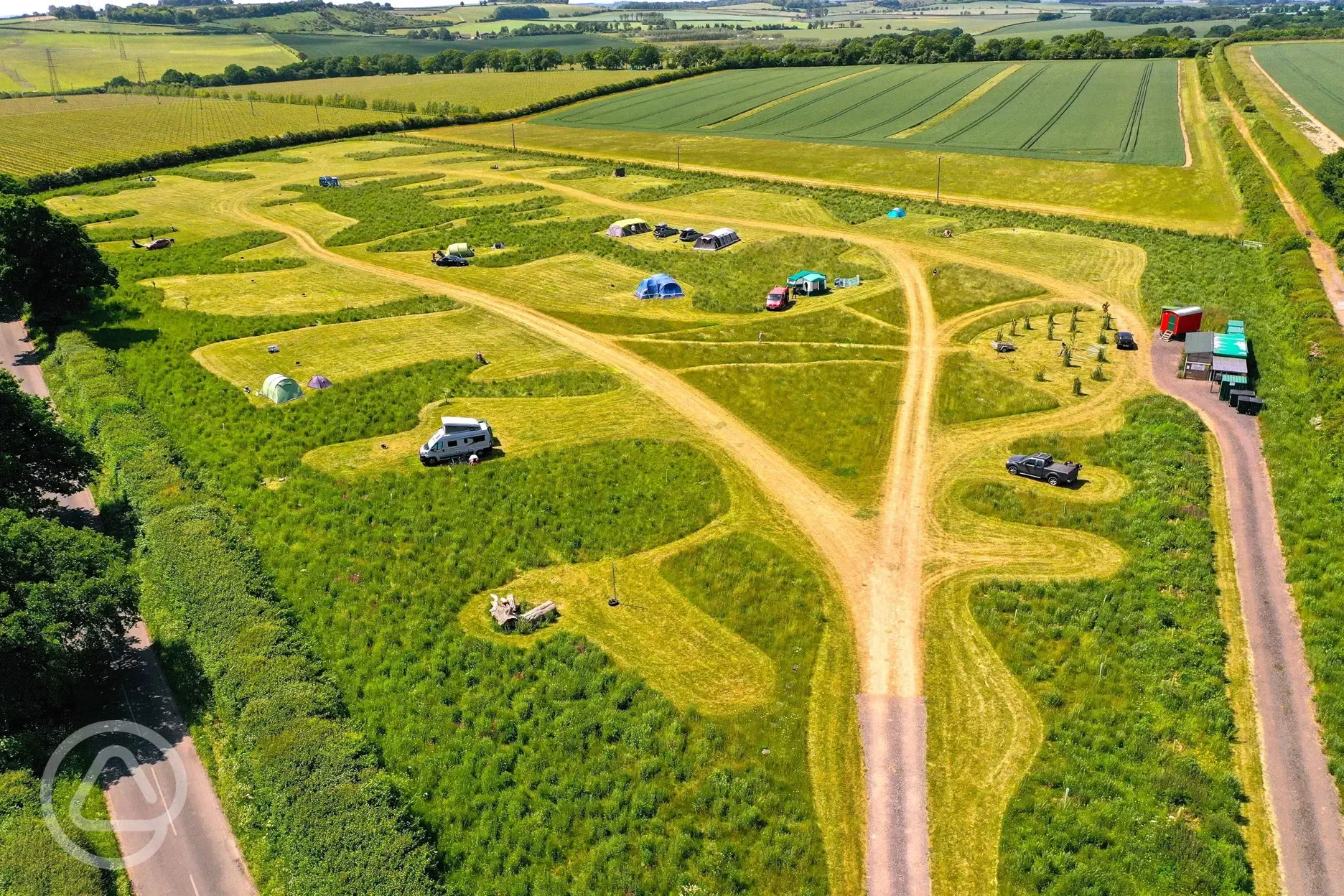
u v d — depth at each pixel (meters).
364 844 32.19
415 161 175.38
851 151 166.75
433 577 50.69
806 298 94.75
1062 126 175.62
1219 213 116.12
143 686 42.84
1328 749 37.25
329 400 72.81
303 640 44.41
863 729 39.78
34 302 84.44
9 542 40.22
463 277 104.00
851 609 47.69
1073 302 90.25
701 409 71.06
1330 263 94.06
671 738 39.12
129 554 52.28
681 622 47.12
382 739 39.12
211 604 45.66
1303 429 63.06
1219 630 44.12
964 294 93.81
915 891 32.28
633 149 179.00
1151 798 35.28
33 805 35.34
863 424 68.00
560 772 37.66
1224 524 53.41
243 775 37.16
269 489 60.28
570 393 74.12
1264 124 151.25
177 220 133.00
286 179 161.12
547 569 51.75
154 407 72.19
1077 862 32.84
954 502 57.50
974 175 143.62
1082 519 54.69
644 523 55.66
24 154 176.12
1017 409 69.19
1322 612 45.03
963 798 36.09
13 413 51.12
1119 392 71.00
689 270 103.81
